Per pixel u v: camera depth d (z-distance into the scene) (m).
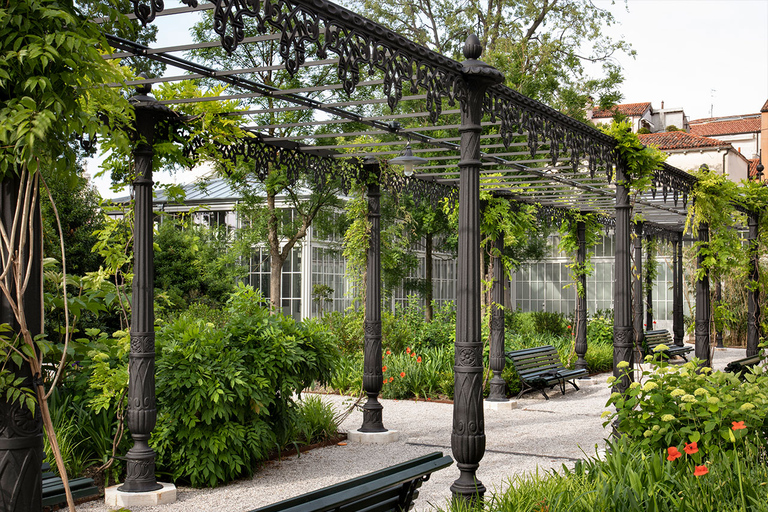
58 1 2.39
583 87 21.16
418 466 3.46
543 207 11.70
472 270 4.48
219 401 5.83
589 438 7.76
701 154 27.23
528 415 9.48
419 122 15.15
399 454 7.04
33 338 2.40
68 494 2.42
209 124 5.55
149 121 5.32
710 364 10.53
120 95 2.73
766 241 12.35
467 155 4.52
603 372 14.17
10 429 2.34
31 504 2.37
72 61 2.33
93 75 2.48
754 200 12.05
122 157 5.43
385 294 15.90
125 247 5.66
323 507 2.70
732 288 20.31
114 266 5.66
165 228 17.86
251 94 4.89
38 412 2.42
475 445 4.41
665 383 5.31
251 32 11.84
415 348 13.05
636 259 14.92
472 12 20.73
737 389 5.26
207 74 4.50
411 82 4.07
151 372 5.35
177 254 17.62
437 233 18.25
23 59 2.24
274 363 6.43
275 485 5.86
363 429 7.75
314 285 17.92
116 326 14.55
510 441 7.63
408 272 17.75
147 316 5.32
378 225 7.88
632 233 12.52
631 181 7.16
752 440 4.81
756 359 9.44
